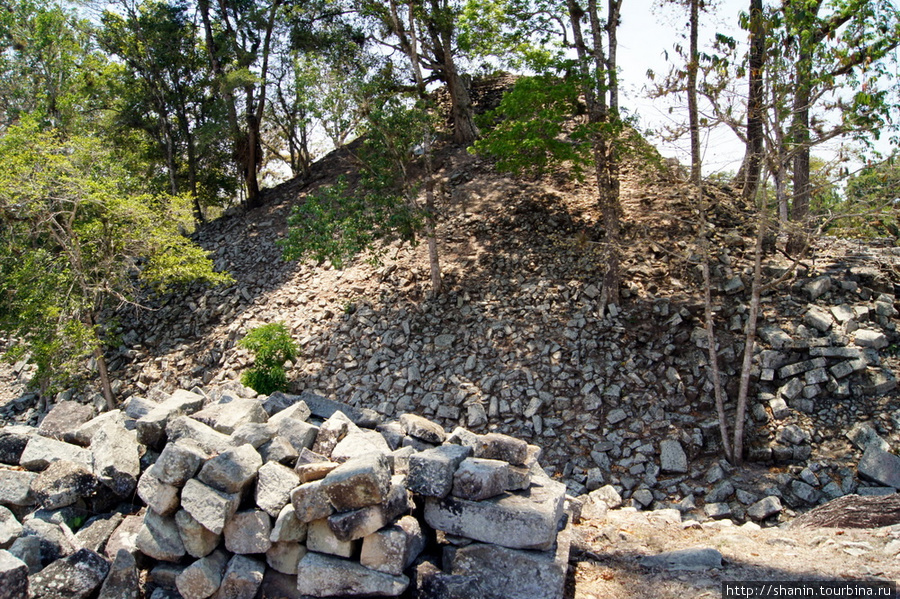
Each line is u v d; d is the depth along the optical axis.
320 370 14.87
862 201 9.93
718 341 12.48
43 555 4.30
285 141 30.11
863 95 8.78
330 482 4.13
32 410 17.20
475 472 4.44
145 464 5.20
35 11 24.69
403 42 17.83
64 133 23.12
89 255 15.68
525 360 13.22
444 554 4.45
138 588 4.30
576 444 11.40
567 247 16.02
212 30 25.47
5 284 15.13
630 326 13.33
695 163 10.91
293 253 14.18
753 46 10.41
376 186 14.93
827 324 11.88
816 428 10.62
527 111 14.40
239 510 4.39
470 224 18.28
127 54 23.67
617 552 5.70
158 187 25.52
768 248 14.72
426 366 13.98
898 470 9.30
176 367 16.92
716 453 10.78
